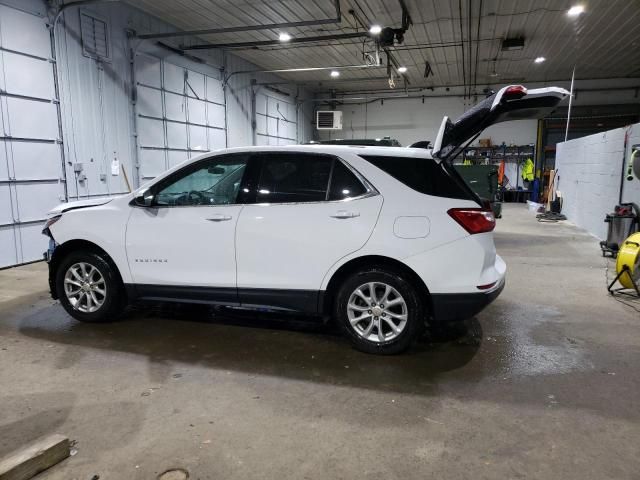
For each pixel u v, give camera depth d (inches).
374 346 139.3
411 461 89.1
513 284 230.8
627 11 394.0
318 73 641.6
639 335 160.2
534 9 386.6
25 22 281.0
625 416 106.6
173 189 157.2
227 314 181.5
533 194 737.6
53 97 303.0
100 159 345.4
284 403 111.5
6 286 226.4
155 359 137.3
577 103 720.3
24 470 82.3
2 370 129.0
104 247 159.8
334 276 141.6
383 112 809.5
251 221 144.3
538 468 87.1
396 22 414.6
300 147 145.6
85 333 159.0
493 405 111.3
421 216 131.6
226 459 89.3
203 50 472.7
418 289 137.3
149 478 83.6
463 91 769.6
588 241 360.5
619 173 332.5
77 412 106.5
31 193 291.1
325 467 87.1
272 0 360.8
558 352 144.9
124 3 362.6
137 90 380.2
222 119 515.8
